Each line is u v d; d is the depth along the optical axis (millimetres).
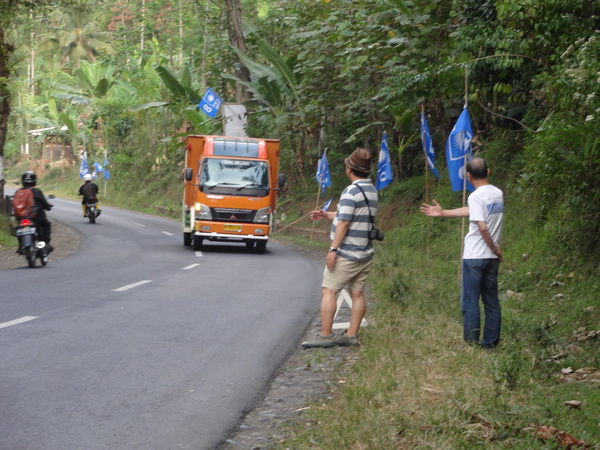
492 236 7852
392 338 8266
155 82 49156
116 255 20031
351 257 8148
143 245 24078
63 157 68938
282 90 29469
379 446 4770
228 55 34312
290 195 35094
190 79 36531
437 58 20094
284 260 20047
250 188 22141
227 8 32625
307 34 24500
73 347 7684
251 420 5602
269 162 22844
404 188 25703
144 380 6523
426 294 11641
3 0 25047
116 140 56969
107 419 5375
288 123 30344
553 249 13023
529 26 14094
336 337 8273
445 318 9703
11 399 5754
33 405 5621
